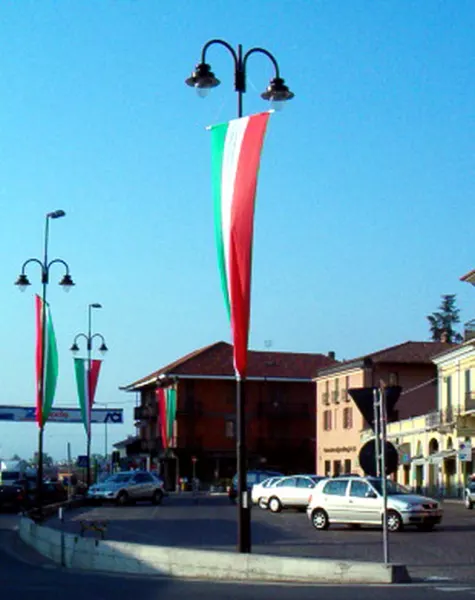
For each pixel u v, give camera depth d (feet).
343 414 258.98
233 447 303.27
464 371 193.98
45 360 113.70
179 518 125.39
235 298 59.06
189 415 298.97
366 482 98.68
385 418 56.54
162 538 89.04
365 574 53.98
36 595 49.16
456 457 190.80
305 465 308.60
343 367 258.78
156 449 311.47
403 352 253.44
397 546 80.38
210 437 301.22
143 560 62.18
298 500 137.59
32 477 226.99
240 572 57.62
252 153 59.06
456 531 97.91
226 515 133.28
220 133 60.54
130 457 345.51
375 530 100.07
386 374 249.55
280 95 61.62
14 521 127.44
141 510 150.00
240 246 58.90
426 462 204.33
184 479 282.97
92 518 125.80
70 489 190.08
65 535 71.97
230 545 81.10
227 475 301.22
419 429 212.84
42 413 112.68
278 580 56.08
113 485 169.99
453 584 53.31
